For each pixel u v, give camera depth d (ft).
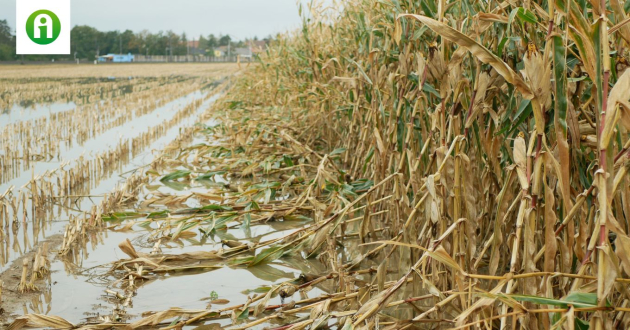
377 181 16.24
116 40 359.25
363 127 19.81
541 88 7.50
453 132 10.51
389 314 11.20
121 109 54.24
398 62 15.01
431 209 10.66
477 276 8.00
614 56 8.86
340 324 10.08
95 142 35.06
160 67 199.82
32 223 17.84
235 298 12.11
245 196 19.63
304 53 28.60
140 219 18.19
